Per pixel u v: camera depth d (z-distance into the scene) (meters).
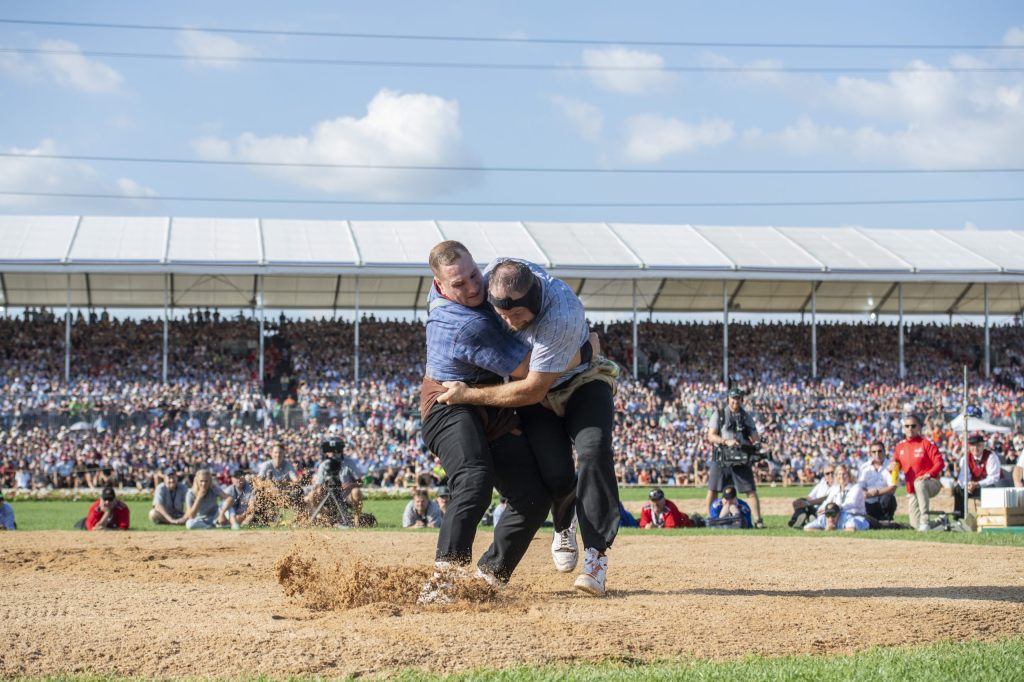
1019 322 55.69
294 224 48.03
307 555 9.32
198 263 42.56
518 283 5.91
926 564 8.62
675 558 9.19
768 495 30.61
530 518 6.79
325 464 15.09
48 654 5.08
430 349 6.52
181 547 10.12
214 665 4.88
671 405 44.75
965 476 16.67
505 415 6.75
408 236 47.41
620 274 44.84
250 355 48.38
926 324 54.41
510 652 5.11
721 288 51.62
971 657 4.99
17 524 21.75
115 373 45.88
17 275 46.88
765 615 6.05
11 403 39.91
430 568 6.68
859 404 43.91
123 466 35.19
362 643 5.21
